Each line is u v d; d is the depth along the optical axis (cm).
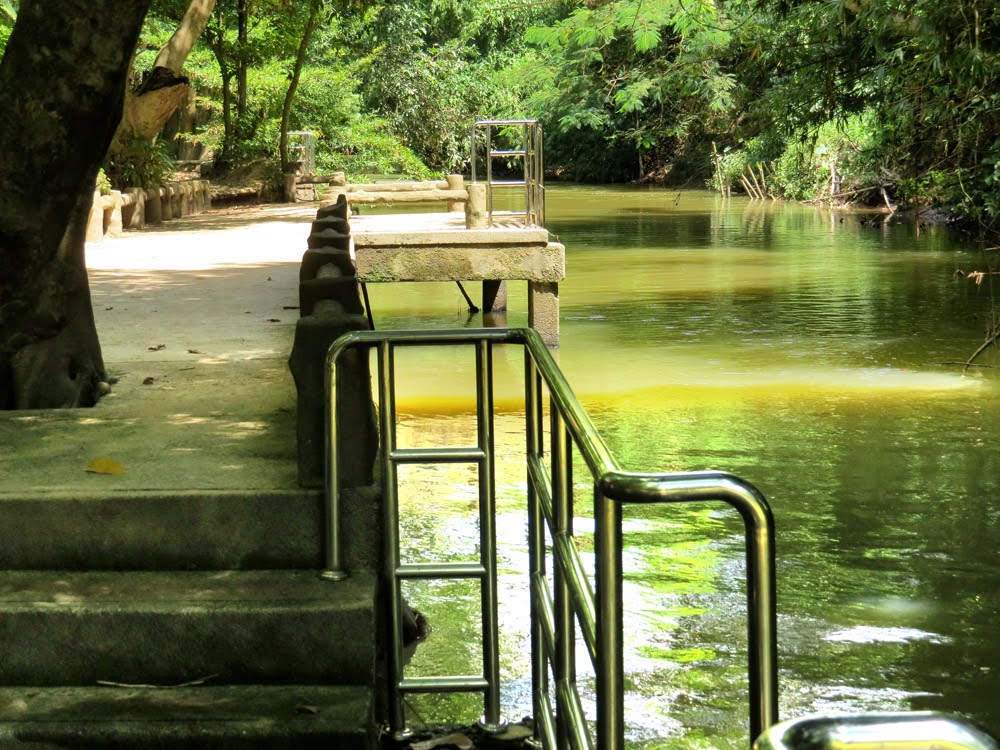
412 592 548
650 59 2205
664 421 877
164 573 406
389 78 4106
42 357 571
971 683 447
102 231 1531
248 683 377
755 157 1816
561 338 1255
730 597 538
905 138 1617
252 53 2467
